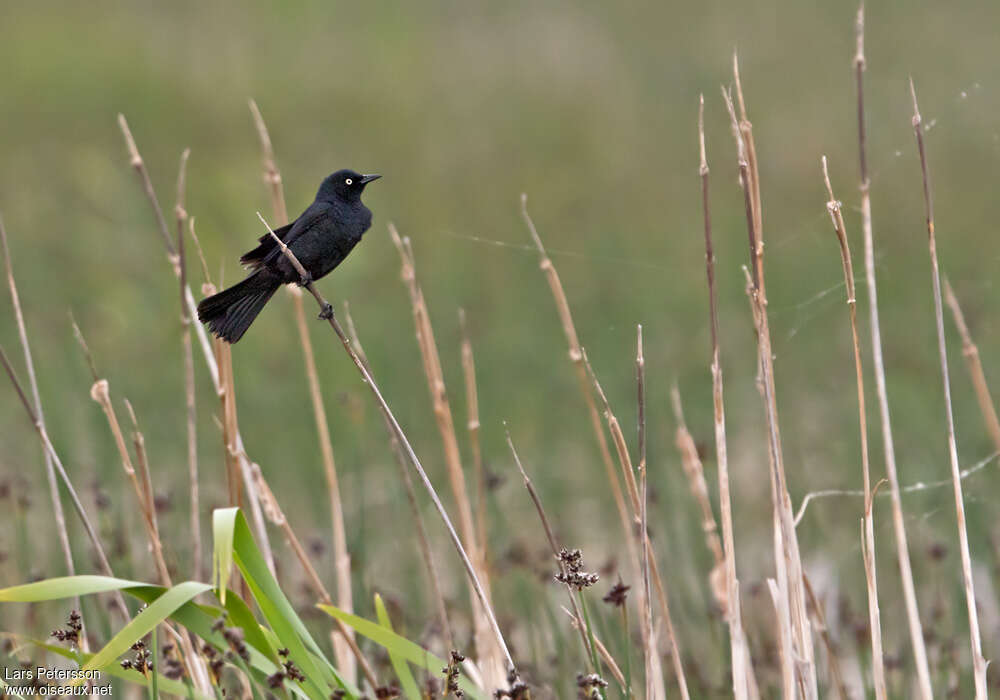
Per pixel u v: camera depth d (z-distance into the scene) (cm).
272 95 2266
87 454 1249
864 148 625
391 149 2162
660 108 2353
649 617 618
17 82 2156
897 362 1421
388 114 2253
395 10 2664
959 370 1372
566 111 2298
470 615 862
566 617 950
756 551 1122
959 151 2078
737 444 1340
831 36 2573
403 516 1077
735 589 636
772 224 1909
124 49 2323
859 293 1491
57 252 1688
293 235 766
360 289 1688
